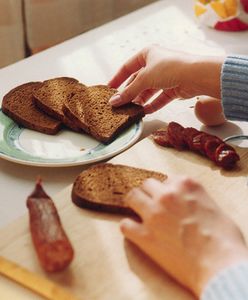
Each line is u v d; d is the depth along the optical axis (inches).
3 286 19.2
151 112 29.4
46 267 18.1
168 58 27.8
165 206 18.9
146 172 23.4
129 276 18.4
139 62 30.2
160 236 18.5
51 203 20.1
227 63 26.4
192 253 17.8
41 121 27.6
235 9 39.1
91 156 25.1
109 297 17.7
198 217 18.5
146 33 40.1
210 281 16.7
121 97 28.2
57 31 50.2
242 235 18.8
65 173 25.2
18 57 48.6
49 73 34.4
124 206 21.0
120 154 25.2
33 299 18.7
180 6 44.8
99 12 52.9
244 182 23.3
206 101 28.0
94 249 19.5
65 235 18.9
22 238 19.9
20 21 47.3
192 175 23.8
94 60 36.2
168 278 18.4
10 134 27.2
